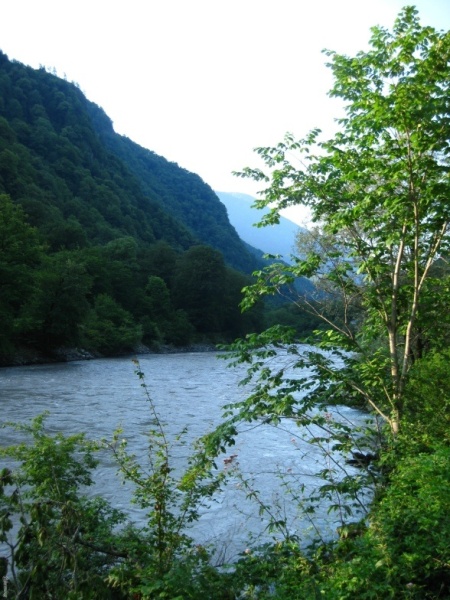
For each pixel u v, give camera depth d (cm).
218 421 1934
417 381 711
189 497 555
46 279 4966
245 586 464
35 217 8625
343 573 391
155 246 9688
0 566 402
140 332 6619
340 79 655
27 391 2717
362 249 698
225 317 8969
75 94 16650
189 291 8731
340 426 655
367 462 818
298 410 632
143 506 529
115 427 1791
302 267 689
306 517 778
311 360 669
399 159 650
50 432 1691
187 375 3741
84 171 13162
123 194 13788
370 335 743
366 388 674
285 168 708
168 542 503
